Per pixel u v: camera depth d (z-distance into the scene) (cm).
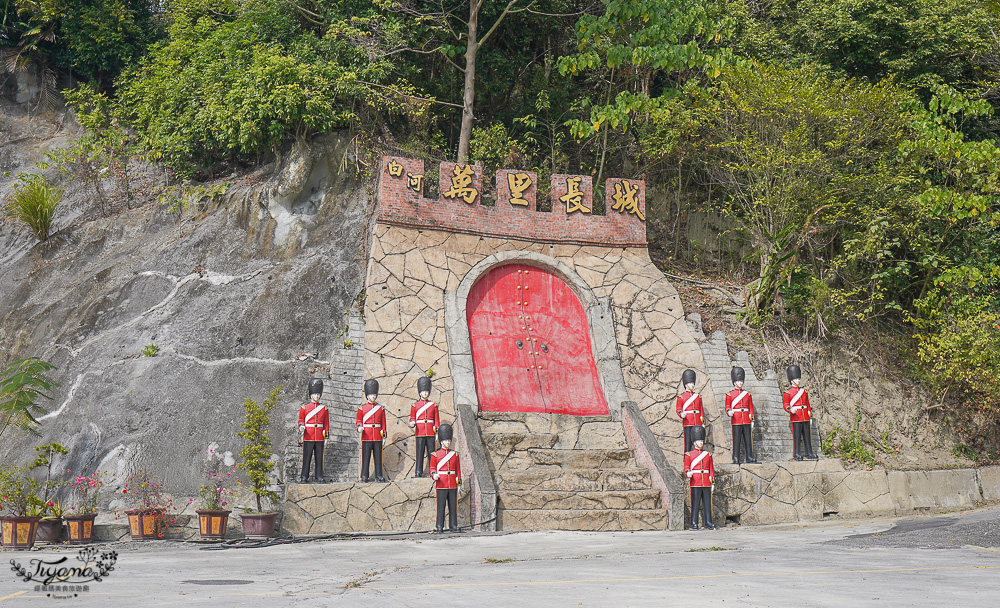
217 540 1262
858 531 1325
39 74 2820
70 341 1803
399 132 2275
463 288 1795
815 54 2325
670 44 2019
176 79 2280
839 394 1955
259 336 1731
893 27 2205
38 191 2144
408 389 1650
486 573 855
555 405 1733
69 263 2066
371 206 2017
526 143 2392
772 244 1994
